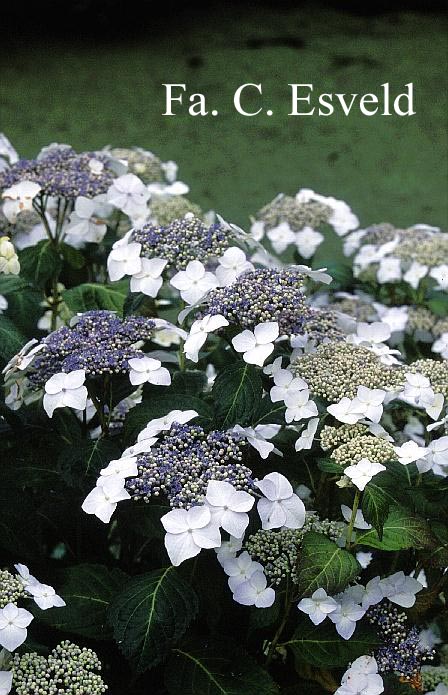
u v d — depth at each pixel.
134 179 1.64
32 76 4.65
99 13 5.10
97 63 4.79
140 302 1.49
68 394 1.36
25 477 1.43
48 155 1.70
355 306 1.78
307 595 1.31
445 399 1.43
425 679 1.44
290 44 4.95
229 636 1.42
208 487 1.27
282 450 1.42
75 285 1.73
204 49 4.94
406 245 1.81
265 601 1.31
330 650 1.35
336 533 1.36
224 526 1.26
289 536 1.36
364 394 1.36
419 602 1.39
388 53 4.85
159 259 1.46
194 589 1.37
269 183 3.76
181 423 1.35
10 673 1.27
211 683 1.33
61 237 1.74
